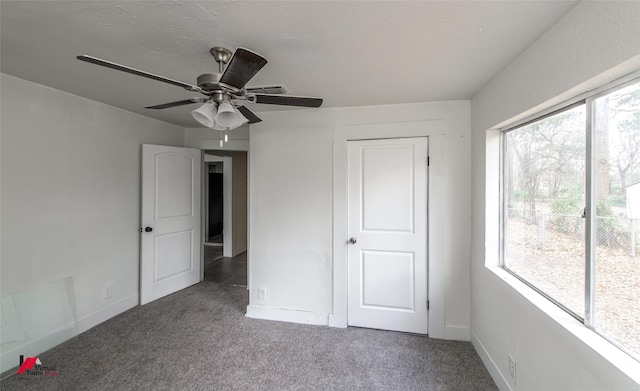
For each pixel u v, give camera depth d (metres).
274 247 2.77
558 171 1.39
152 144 3.19
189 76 1.89
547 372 1.30
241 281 3.87
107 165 2.71
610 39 0.95
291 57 1.59
